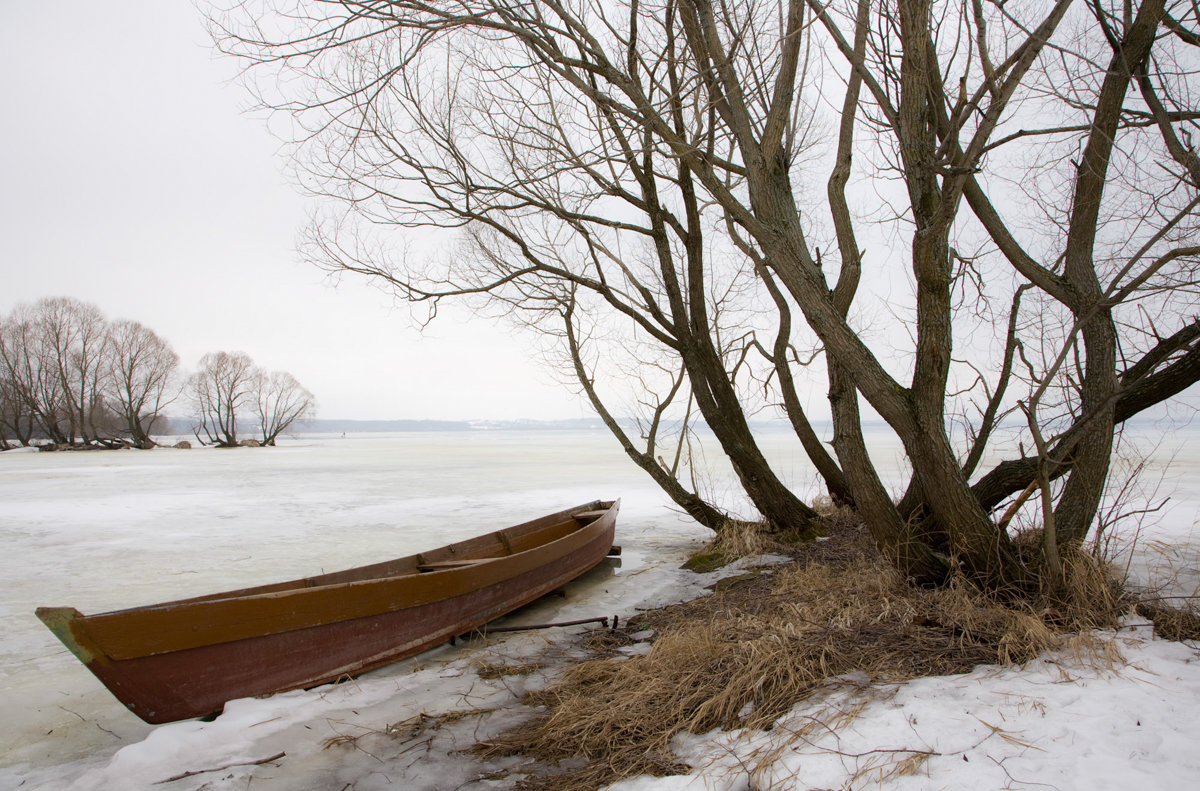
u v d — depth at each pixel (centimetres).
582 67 514
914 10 464
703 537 1065
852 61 503
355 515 1371
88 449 5531
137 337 5881
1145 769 259
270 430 6744
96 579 811
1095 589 462
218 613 395
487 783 323
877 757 286
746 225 509
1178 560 687
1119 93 518
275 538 1101
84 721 435
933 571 548
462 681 467
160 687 376
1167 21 502
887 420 516
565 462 3088
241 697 411
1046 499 455
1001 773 265
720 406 893
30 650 566
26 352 5575
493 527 1202
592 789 302
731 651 421
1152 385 543
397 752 359
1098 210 555
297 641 436
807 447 989
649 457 952
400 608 494
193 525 1248
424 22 474
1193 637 407
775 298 959
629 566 855
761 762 291
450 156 763
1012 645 395
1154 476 1552
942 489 500
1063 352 429
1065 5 364
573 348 963
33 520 1329
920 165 504
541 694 430
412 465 3023
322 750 362
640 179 838
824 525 923
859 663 392
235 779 333
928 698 337
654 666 427
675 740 340
